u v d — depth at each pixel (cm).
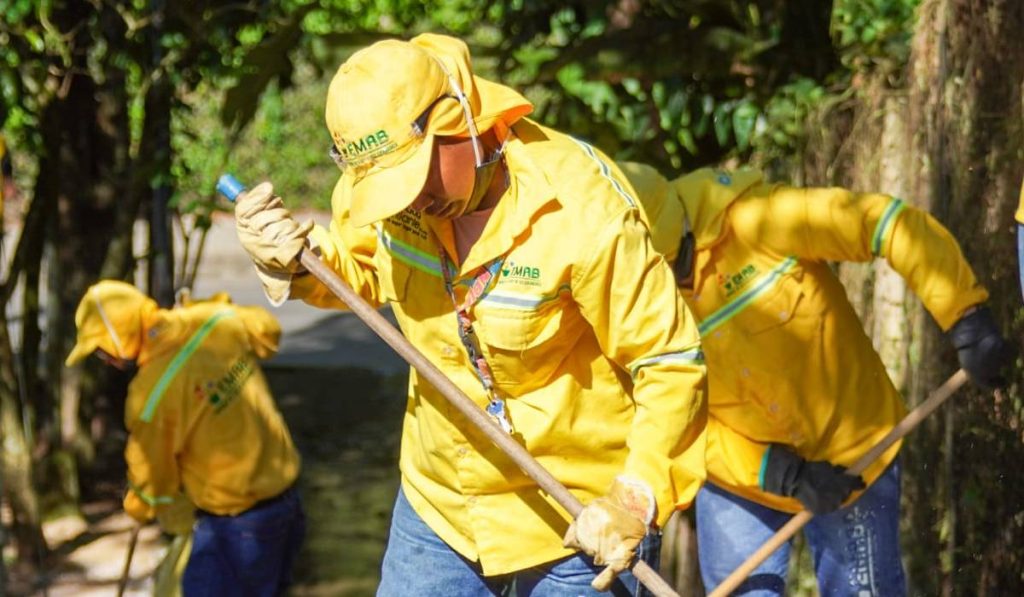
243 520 754
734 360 625
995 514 659
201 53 1070
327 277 473
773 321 617
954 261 587
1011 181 639
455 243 460
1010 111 641
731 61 847
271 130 2356
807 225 601
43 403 1101
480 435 482
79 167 1110
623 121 945
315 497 1177
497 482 485
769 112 847
